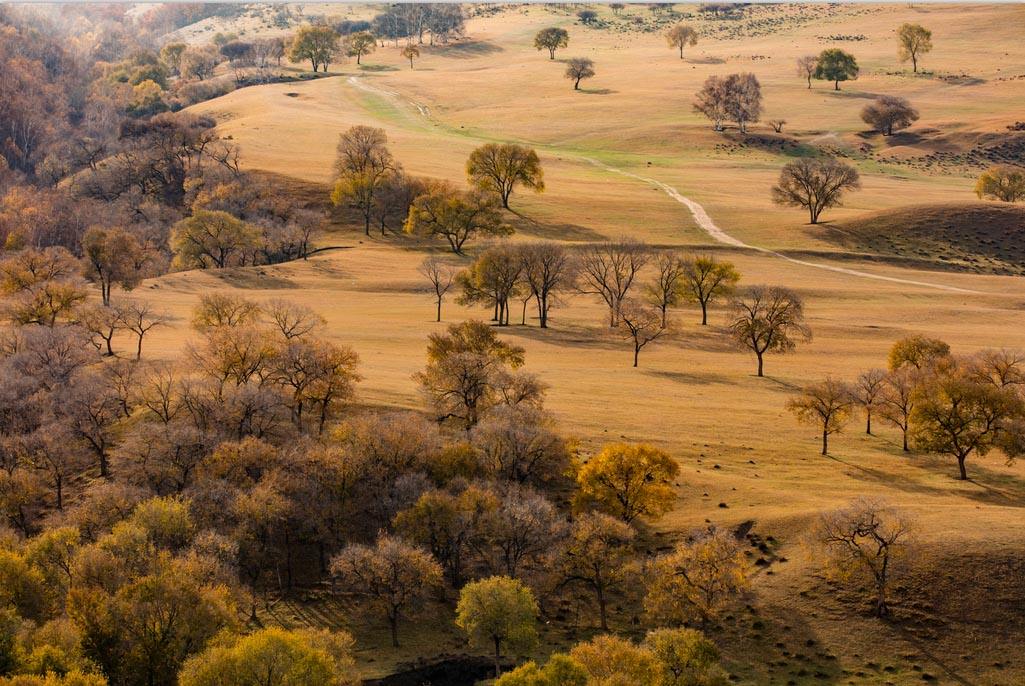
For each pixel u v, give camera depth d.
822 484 78.69
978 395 81.12
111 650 57.72
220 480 73.94
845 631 59.91
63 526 69.44
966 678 55.31
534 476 79.44
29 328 105.69
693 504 74.81
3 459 79.69
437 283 137.88
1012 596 59.97
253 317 113.00
